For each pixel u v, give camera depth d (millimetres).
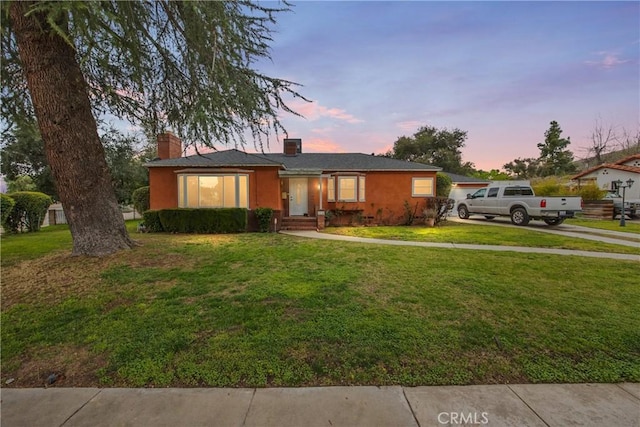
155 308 3904
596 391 2295
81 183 6227
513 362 2672
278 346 2934
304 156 18062
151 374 2529
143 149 21453
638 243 8711
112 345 3012
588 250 7773
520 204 13422
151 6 5191
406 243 8953
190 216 11484
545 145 36219
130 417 2045
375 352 2814
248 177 12820
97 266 5703
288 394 2271
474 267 5887
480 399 2201
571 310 3768
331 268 5844
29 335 3260
